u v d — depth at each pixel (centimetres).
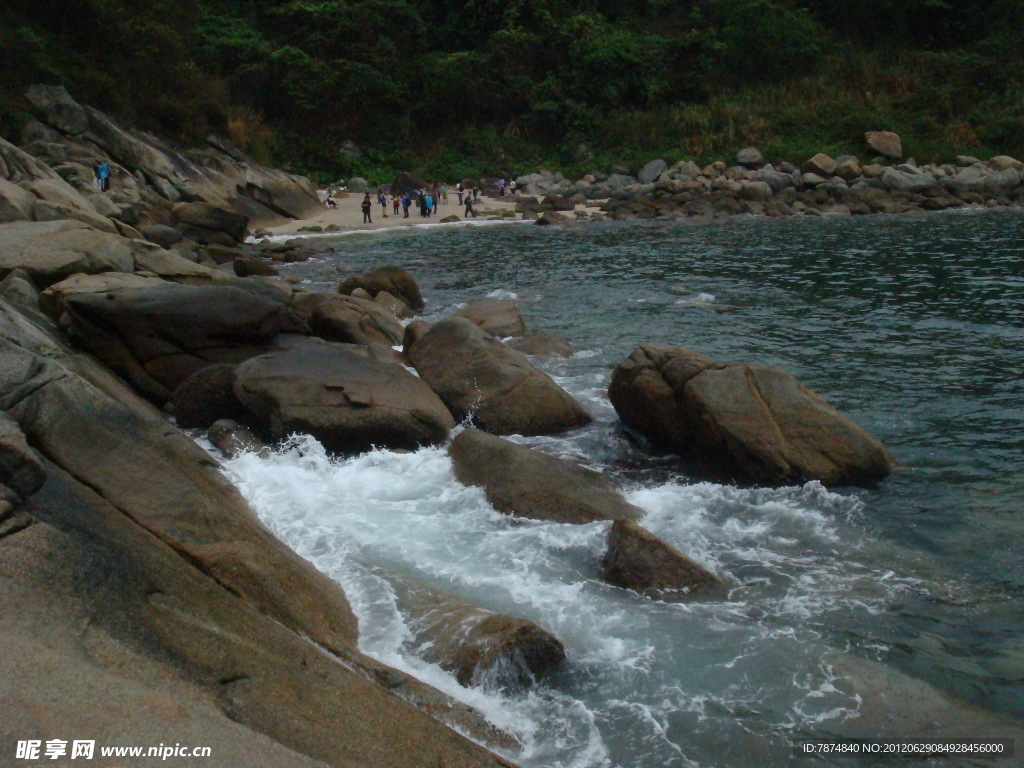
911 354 1436
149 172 3206
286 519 829
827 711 571
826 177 4316
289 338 1229
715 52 5181
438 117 5125
